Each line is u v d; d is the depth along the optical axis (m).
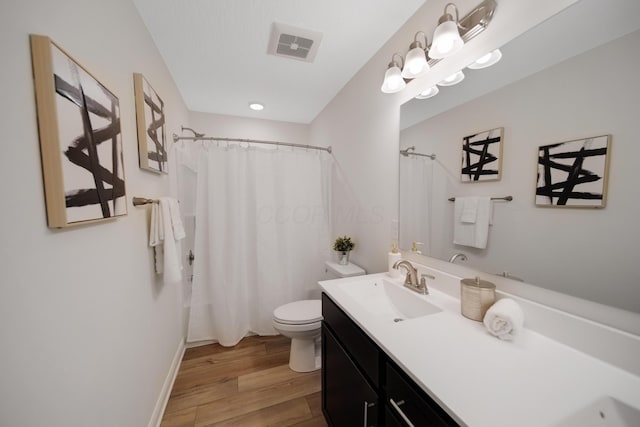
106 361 0.85
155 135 1.41
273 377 1.72
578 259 0.73
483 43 0.99
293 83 2.09
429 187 1.29
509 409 0.53
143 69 1.31
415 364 0.67
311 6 1.26
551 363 0.68
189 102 2.49
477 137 1.03
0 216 0.48
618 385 0.60
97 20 0.84
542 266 0.82
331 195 2.45
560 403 0.54
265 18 1.35
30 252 0.54
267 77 1.99
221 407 1.46
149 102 1.31
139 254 1.17
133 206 1.11
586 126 0.70
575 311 0.75
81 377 0.71
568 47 0.73
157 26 1.38
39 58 0.56
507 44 0.90
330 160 2.44
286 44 1.57
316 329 1.71
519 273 0.89
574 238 0.74
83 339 0.73
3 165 0.48
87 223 0.72
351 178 2.05
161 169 1.54
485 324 0.83
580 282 0.73
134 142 1.15
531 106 0.83
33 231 0.55
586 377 0.63
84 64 0.76
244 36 1.49
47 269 0.59
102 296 0.84
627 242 0.64
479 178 1.03
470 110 1.06
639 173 0.61
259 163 2.19
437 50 1.00
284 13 1.31
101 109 0.80
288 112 2.77
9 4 0.50
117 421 0.92
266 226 2.21
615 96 0.64
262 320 2.23
